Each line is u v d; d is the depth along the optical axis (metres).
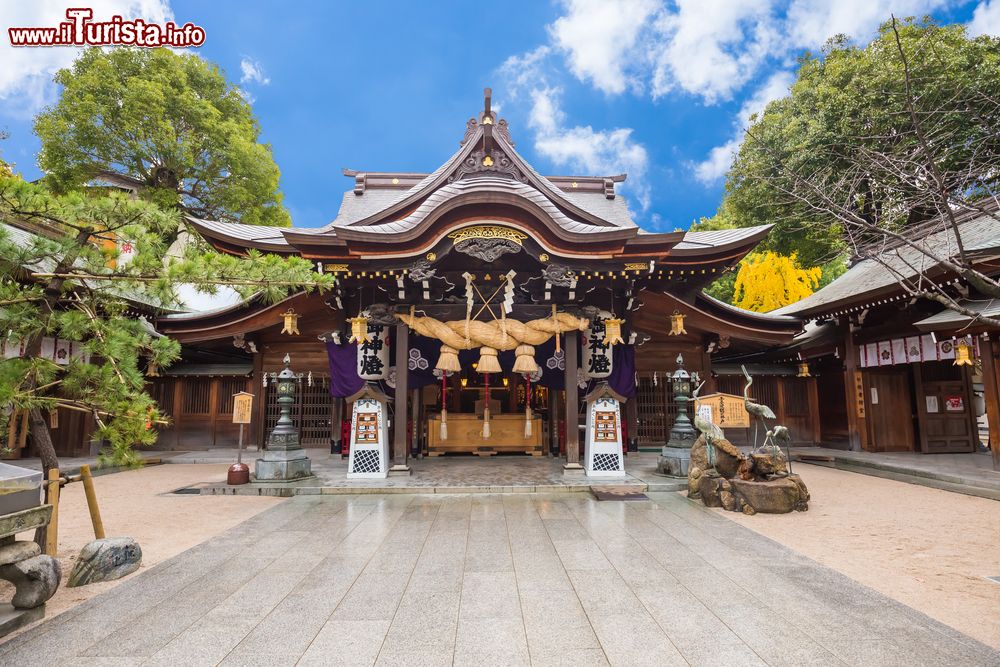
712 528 6.50
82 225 5.13
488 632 3.61
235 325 13.60
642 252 10.11
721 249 11.62
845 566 5.05
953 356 11.61
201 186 22.12
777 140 12.55
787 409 16.27
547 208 10.77
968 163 4.61
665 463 10.24
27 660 3.25
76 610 4.02
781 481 7.52
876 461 11.77
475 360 12.00
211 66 22.31
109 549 4.74
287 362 9.95
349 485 8.98
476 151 13.56
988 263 9.30
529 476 10.01
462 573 4.82
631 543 5.82
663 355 15.20
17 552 3.81
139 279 5.07
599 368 12.02
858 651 3.34
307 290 5.89
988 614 3.93
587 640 3.48
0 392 4.04
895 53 7.17
